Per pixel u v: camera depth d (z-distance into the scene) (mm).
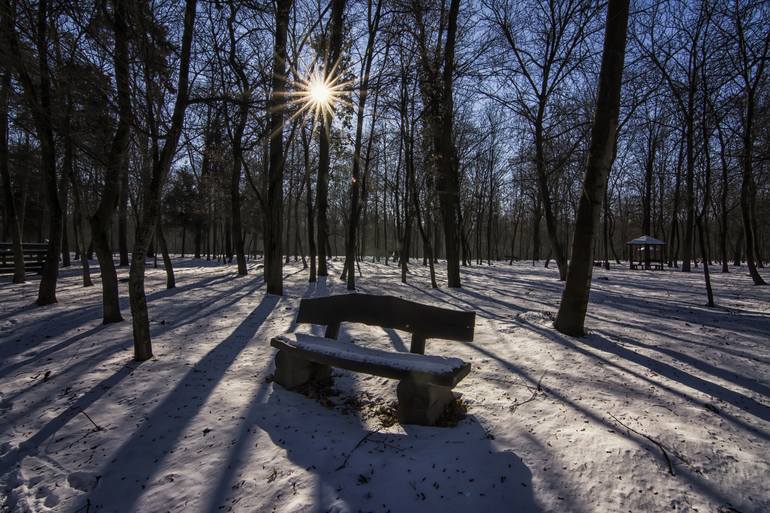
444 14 11984
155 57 4383
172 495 2516
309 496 2422
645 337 5832
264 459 2828
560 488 2453
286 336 4199
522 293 11414
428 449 2895
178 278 15164
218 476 2670
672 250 30641
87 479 2682
